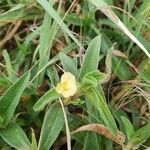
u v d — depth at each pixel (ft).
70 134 0.35
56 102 0.35
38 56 0.43
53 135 0.33
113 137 0.34
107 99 0.42
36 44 0.44
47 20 0.39
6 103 0.34
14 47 0.46
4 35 0.46
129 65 0.42
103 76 0.33
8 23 0.46
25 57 0.44
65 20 0.45
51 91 0.33
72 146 0.39
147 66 0.42
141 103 0.41
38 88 0.40
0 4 0.47
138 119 0.40
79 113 0.40
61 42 0.44
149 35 0.44
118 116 0.39
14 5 0.45
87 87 0.33
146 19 0.43
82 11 0.46
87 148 0.35
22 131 0.34
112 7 0.44
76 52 0.43
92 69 0.35
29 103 0.38
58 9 0.42
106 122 0.32
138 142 0.34
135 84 0.40
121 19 0.45
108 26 0.46
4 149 0.36
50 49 0.42
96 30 0.43
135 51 0.43
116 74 0.41
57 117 0.34
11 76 0.39
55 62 0.41
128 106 0.41
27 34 0.46
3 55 0.41
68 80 0.32
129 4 0.45
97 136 0.36
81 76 0.35
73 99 0.34
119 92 0.41
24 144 0.33
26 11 0.45
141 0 0.48
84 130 0.35
